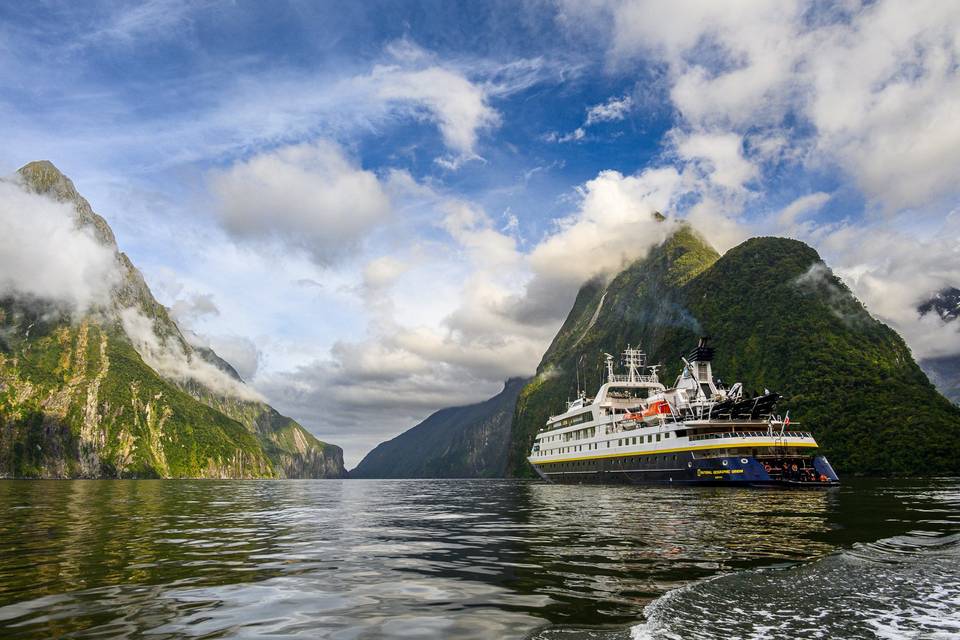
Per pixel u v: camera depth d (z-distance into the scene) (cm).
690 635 974
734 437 6300
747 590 1284
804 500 4222
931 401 12638
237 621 1038
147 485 12850
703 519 2870
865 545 1919
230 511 3878
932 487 6034
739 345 17125
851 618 1084
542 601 1191
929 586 1321
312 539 2231
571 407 10100
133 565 1627
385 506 4366
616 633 979
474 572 1505
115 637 942
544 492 6562
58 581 1395
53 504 4741
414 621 1041
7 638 934
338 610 1119
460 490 8575
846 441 11962
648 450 7188
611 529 2475
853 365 14325
